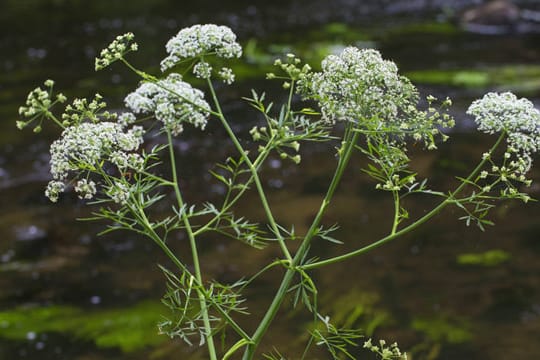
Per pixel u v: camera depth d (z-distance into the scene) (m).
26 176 8.00
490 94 2.19
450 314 5.34
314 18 14.29
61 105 9.87
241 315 5.26
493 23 13.76
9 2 16.00
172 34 13.10
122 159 2.11
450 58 11.64
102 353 4.97
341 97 2.24
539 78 10.46
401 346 4.94
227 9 15.02
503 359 4.79
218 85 10.25
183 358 4.83
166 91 2.14
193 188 7.60
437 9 15.03
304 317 5.27
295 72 2.21
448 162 7.79
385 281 5.82
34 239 6.67
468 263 6.06
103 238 6.71
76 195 7.50
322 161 8.15
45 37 13.29
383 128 2.15
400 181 2.17
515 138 2.14
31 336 5.22
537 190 7.17
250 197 7.35
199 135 8.86
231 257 6.24
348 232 6.60
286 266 2.15
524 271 5.91
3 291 5.86
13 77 11.18
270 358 2.30
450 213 6.86
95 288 5.90
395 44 12.50
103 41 12.88
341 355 4.76
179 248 6.45
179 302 2.17
